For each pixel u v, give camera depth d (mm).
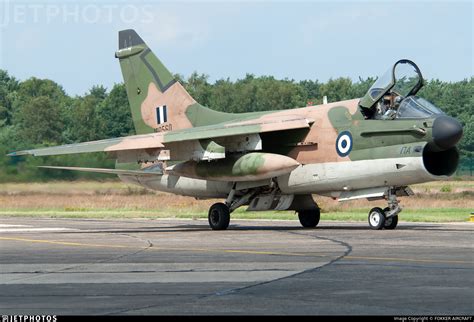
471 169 155625
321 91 194000
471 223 55625
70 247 38531
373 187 47969
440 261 29984
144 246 38406
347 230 47938
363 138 47188
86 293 23781
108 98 159125
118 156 52562
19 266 30609
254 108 173125
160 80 59375
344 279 25625
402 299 21906
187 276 26922
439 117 44781
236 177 49719
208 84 181750
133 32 60688
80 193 81750
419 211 72188
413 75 47031
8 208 81438
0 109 167375
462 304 21109
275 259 31391
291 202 52281
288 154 50719
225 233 47281
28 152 50188
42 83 186625
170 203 86125
